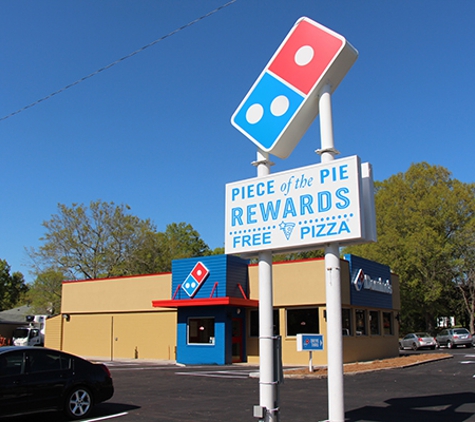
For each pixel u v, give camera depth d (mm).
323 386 14758
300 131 8500
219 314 23828
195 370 20281
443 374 17812
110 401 12188
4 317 51344
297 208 7855
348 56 7988
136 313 28844
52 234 48062
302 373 17641
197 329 24594
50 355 10109
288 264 24734
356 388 14234
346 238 7305
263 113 8547
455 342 40344
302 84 8180
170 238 68375
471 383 15023
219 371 19703
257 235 8180
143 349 28109
